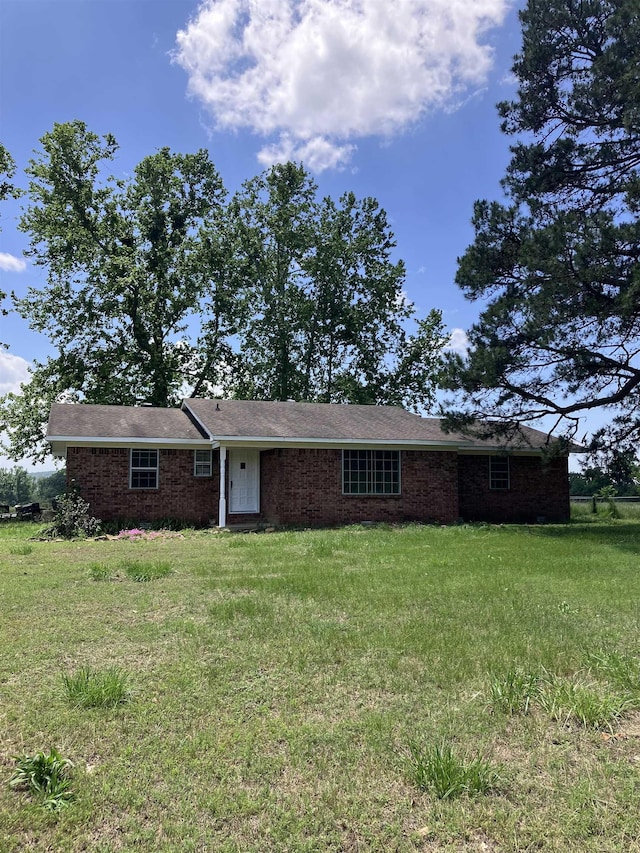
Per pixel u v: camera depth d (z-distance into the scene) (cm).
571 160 1656
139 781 317
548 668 476
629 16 1510
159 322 3066
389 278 3534
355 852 265
